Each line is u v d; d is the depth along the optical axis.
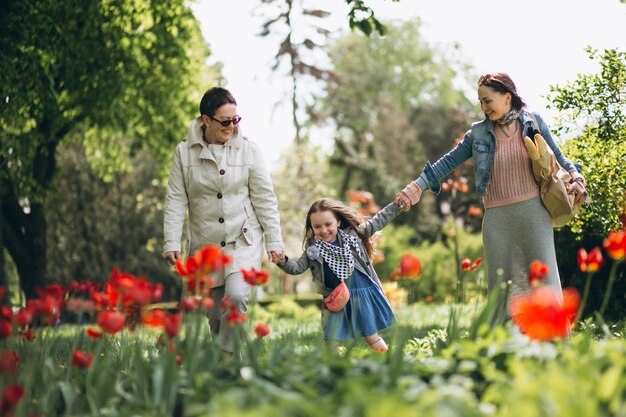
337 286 5.45
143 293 3.41
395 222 33.31
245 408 2.94
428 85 38.41
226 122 5.45
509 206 5.23
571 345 3.77
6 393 2.69
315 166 28.47
